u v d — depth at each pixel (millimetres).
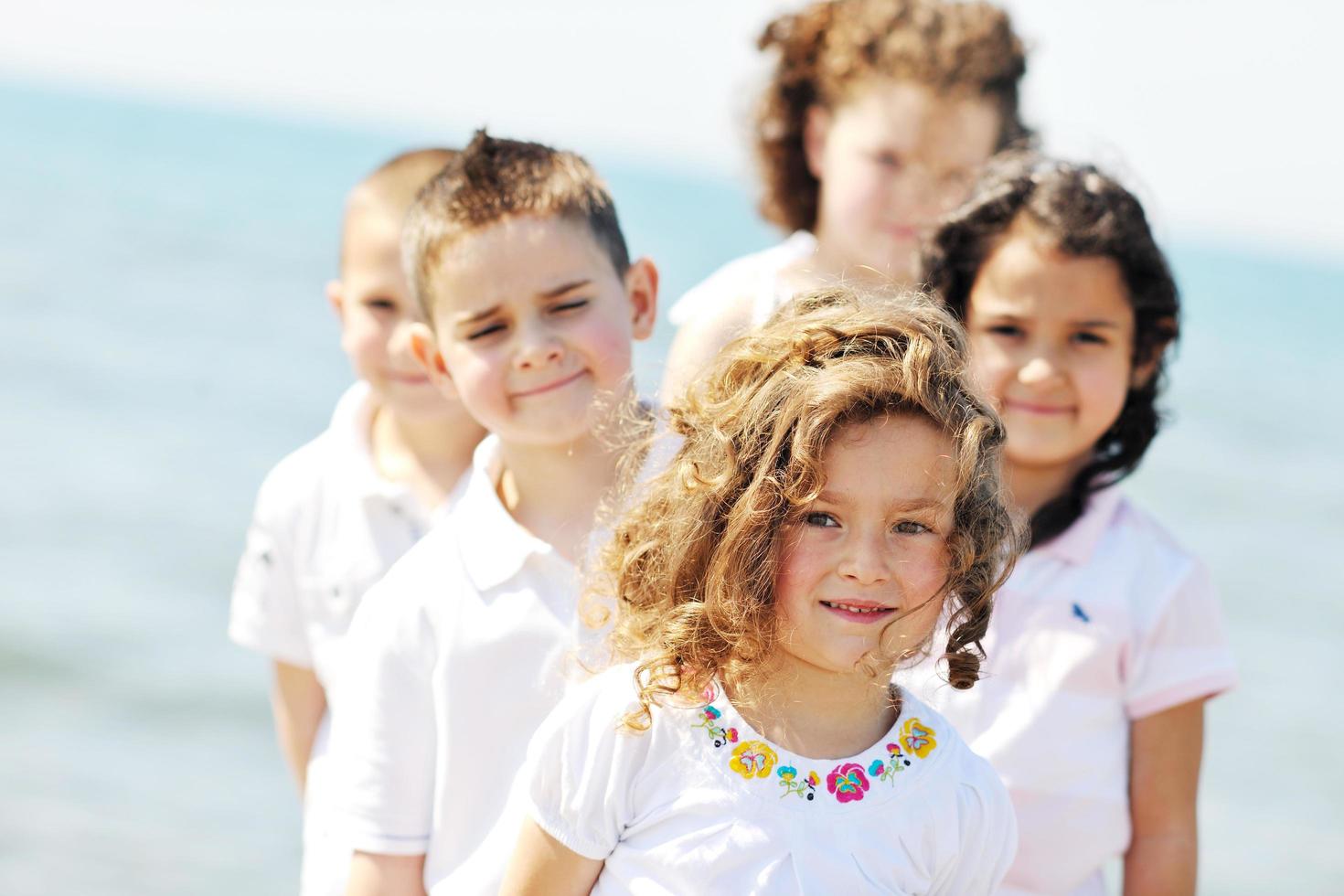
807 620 2744
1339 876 9977
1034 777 3760
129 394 21812
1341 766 11930
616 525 3172
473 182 3529
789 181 5855
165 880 9078
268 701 12273
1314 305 60688
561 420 3428
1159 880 3807
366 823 3295
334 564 4406
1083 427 3918
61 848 9367
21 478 17141
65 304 28219
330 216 48000
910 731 2885
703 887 2730
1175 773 3857
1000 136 5297
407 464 4535
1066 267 3867
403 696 3312
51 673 12344
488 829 3252
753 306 4148
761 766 2787
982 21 5309
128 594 14086
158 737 11430
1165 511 21000
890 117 5121
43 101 122750
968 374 2896
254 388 23141
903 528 2732
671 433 3414
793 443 2705
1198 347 40125
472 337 3455
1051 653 3822
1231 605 16641
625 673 2932
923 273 4098
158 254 35875
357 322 4512
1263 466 24516
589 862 2854
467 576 3348
